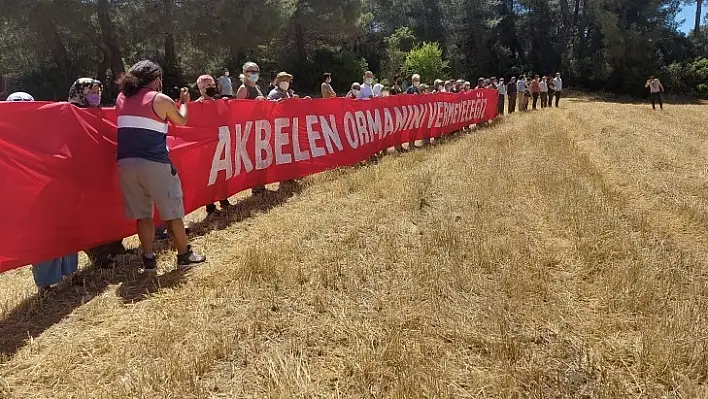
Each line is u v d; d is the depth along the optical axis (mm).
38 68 28484
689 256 4652
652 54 42719
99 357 3166
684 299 3777
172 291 4016
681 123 16828
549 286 4008
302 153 7820
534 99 23422
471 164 8688
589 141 11812
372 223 5535
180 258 4531
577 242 4832
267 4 26891
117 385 2842
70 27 23656
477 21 47031
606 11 41562
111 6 24250
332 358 3074
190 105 5645
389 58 44219
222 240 5211
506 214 5902
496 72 47625
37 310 3842
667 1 43844
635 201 6516
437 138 12906
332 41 39844
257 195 6980
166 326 3430
